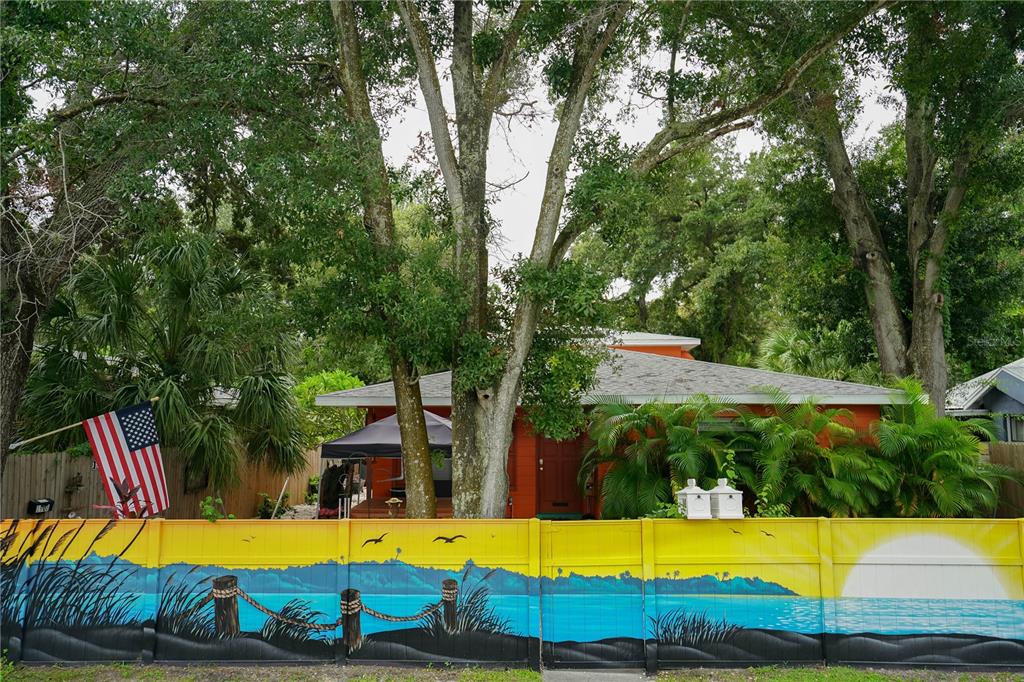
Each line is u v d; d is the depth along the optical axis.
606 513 12.69
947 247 19.27
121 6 10.15
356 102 10.55
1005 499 14.47
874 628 7.96
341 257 9.90
